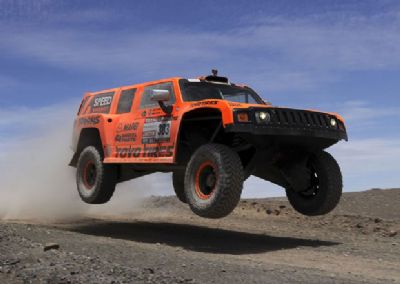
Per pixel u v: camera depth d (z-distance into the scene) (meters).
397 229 9.84
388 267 6.20
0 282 4.91
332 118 8.09
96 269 5.16
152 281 4.62
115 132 9.52
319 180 8.55
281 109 7.50
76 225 10.89
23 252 6.20
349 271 5.85
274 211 12.62
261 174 9.17
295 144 8.09
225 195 7.15
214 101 7.48
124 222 11.60
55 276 4.94
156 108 8.75
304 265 6.22
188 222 11.69
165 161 8.20
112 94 10.12
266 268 5.61
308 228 10.45
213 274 5.04
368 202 13.52
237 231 10.01
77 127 10.59
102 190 9.72
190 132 8.45
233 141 8.20
